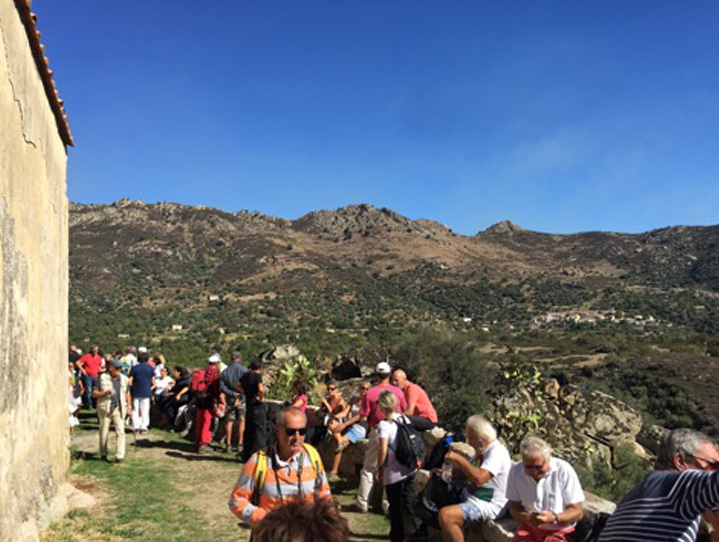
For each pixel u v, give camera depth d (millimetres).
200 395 10141
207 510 7016
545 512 3904
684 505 2869
